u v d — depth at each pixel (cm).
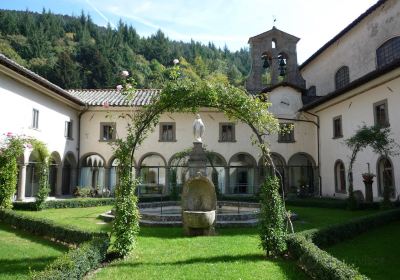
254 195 2505
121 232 810
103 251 759
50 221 1074
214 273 683
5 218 1293
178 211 1537
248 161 2809
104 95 2786
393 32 2103
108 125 2678
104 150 2658
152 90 2833
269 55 2914
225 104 860
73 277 589
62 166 2420
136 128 871
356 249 917
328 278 585
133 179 852
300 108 2692
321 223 1366
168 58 7269
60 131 2395
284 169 2714
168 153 2694
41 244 951
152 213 1405
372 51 2308
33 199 2141
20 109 1927
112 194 2581
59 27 8900
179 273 684
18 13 9425
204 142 2723
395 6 2084
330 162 2470
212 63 7075
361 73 2434
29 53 6638
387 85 1831
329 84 2892
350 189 1780
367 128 1745
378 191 1905
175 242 977
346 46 2631
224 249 887
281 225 827
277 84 2672
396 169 1762
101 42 7531
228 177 2700
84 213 1627
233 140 2736
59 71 5138
